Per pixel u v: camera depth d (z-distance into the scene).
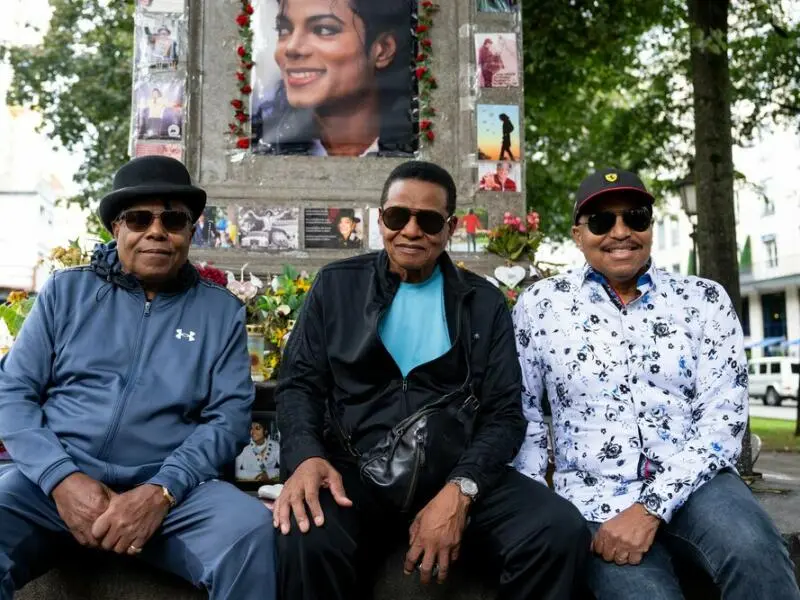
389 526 2.69
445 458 2.54
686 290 2.92
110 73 12.94
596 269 2.93
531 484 2.59
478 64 5.30
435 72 5.30
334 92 5.19
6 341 3.99
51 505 2.56
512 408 2.78
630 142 12.86
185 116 5.07
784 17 10.73
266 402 3.93
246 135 5.12
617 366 2.82
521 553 2.42
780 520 4.16
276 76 5.17
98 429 2.67
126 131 12.82
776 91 11.55
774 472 8.09
